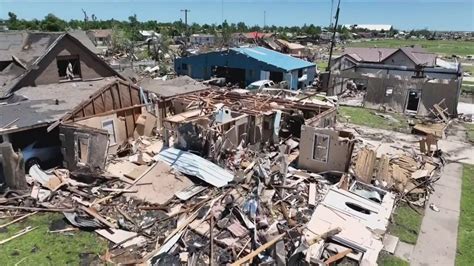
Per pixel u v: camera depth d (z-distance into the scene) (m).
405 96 30.98
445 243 12.32
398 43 126.56
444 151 21.48
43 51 22.12
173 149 17.75
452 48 112.56
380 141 22.84
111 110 19.11
